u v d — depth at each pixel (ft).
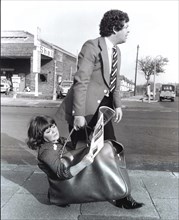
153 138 23.85
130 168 15.39
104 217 9.20
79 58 9.10
